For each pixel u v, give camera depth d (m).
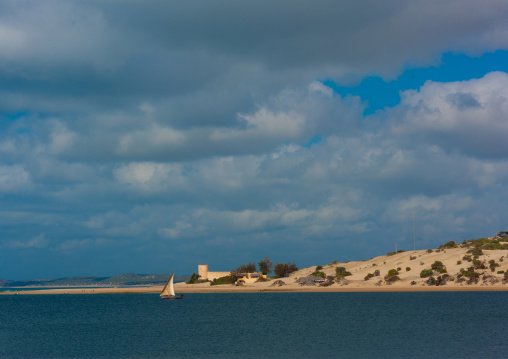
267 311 117.56
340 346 65.56
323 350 63.09
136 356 62.78
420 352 60.00
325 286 195.25
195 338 76.50
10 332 91.06
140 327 93.81
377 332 76.88
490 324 82.81
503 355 57.47
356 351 61.72
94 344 73.56
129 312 131.25
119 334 84.19
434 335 72.38
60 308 157.38
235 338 75.19
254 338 74.69
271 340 72.31
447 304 116.12
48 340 79.31
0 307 167.25
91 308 152.12
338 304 128.25
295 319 98.44
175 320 104.88
